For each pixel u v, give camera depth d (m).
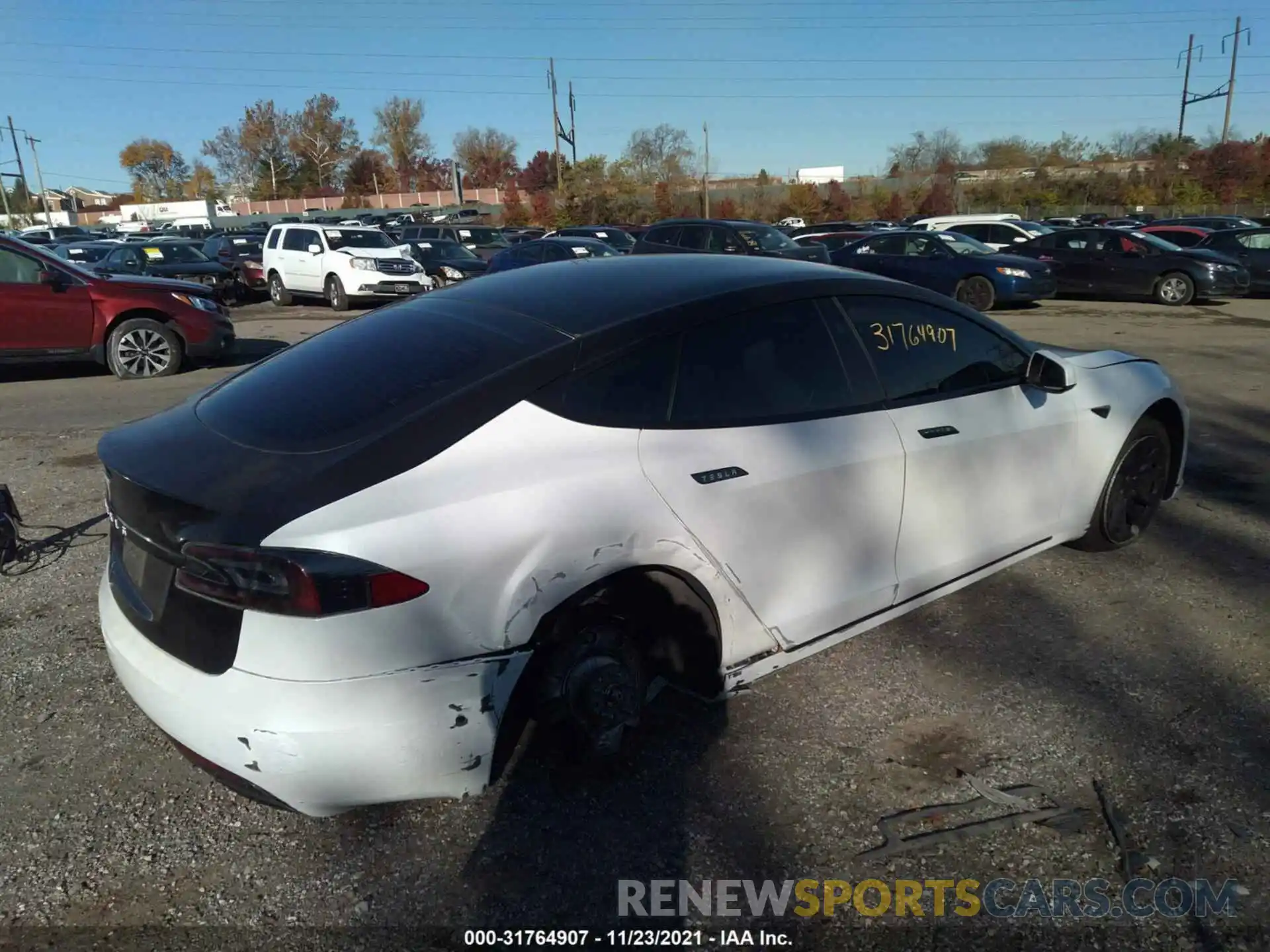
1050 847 2.67
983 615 4.05
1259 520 5.23
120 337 10.33
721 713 3.33
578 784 2.96
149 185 93.50
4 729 3.32
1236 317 15.27
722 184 67.88
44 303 9.90
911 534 3.51
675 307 3.04
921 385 3.62
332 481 2.38
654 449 2.80
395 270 19.05
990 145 64.31
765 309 3.23
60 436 7.65
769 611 3.12
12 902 2.53
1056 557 4.68
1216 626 3.92
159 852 2.71
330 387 2.84
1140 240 17.73
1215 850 2.63
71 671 3.71
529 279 3.51
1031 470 3.97
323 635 2.28
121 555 2.83
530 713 2.74
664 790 2.93
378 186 85.12
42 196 61.94
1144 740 3.14
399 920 2.46
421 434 2.51
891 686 3.50
